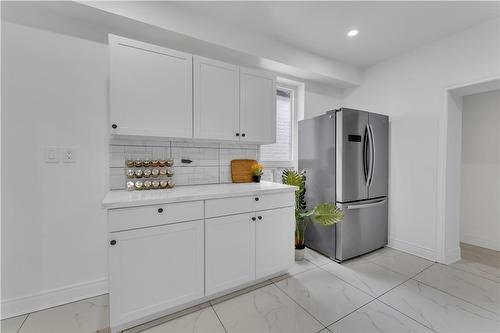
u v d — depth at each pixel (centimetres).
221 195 168
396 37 234
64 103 171
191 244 157
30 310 161
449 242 236
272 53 237
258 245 188
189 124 185
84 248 179
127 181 189
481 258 246
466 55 216
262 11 195
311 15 200
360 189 250
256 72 218
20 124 159
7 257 157
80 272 178
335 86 325
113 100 158
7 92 156
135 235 139
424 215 247
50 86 167
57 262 171
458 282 197
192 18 194
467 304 166
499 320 149
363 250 254
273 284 196
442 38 233
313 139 270
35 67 162
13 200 158
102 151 183
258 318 153
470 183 290
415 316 154
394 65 275
